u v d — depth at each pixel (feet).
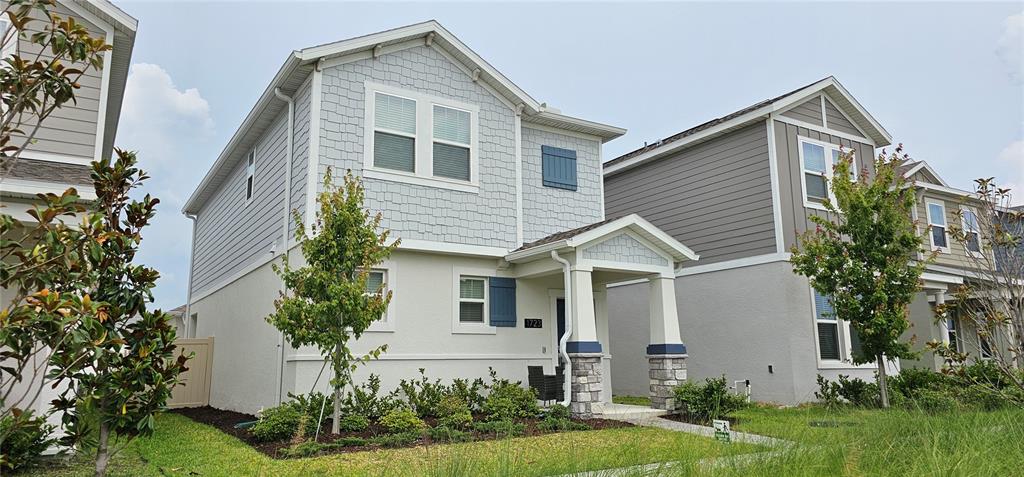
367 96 38.65
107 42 33.94
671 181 57.72
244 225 48.55
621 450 19.75
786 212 48.60
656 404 39.81
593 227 39.19
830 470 17.60
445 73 41.86
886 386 39.68
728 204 52.21
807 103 52.49
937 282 55.52
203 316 61.26
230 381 47.37
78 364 17.67
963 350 56.54
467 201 41.11
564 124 47.47
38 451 24.27
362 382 36.14
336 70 37.88
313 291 30.09
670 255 41.70
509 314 41.96
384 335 37.29
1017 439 19.92
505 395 36.83
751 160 50.88
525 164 45.91
